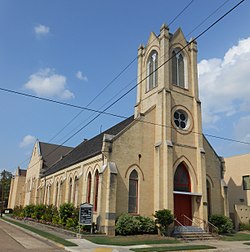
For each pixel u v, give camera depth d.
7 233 25.03
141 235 23.83
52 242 19.94
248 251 18.44
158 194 26.03
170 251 17.42
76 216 27.64
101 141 33.94
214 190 30.86
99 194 25.03
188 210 28.27
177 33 32.34
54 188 43.38
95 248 17.66
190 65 32.56
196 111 30.88
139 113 29.45
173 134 28.56
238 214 33.16
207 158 31.36
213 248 19.08
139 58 34.12
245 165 39.41
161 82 29.52
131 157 26.69
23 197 63.56
